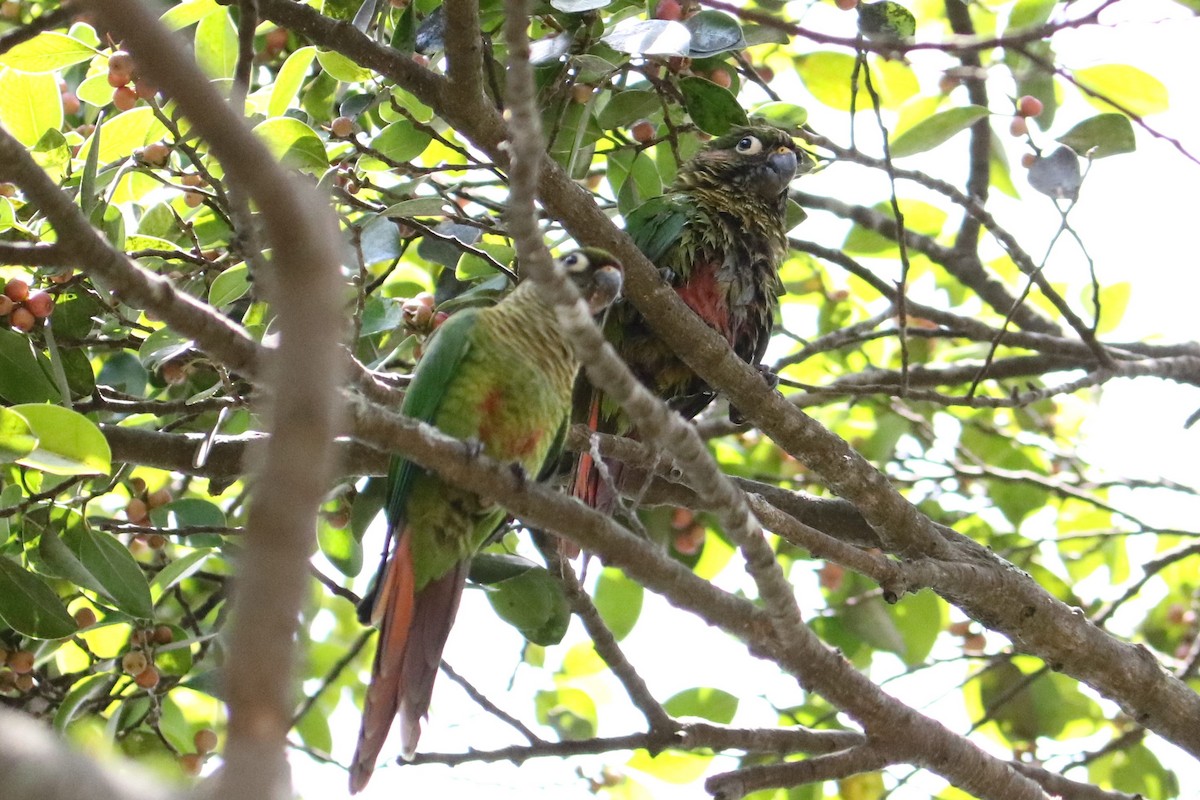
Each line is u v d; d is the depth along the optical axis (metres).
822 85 13.61
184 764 10.12
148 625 9.87
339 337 3.05
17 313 8.37
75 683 10.22
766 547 7.00
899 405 14.85
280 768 2.46
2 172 5.48
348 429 6.64
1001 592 9.75
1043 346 13.50
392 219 9.91
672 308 9.53
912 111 13.09
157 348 8.75
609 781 12.95
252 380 6.27
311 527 2.72
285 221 2.91
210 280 10.16
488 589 10.55
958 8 13.77
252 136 2.94
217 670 10.25
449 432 8.72
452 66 8.62
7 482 9.49
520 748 9.45
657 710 9.64
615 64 9.79
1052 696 13.90
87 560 9.07
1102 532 13.40
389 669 8.34
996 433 14.59
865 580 13.67
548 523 7.12
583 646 14.12
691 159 12.33
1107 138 10.95
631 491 10.92
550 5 9.88
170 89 2.88
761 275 11.93
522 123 5.44
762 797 12.73
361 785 8.00
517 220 5.61
